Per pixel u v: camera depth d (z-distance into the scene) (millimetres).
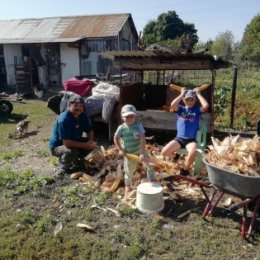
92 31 17812
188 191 4898
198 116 5387
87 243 3680
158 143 7531
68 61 17656
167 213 4359
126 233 3887
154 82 14828
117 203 4621
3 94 11484
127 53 6789
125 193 4793
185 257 3480
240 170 3758
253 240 3746
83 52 17516
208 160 4035
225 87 14070
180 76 16359
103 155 5922
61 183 5238
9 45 18625
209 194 4820
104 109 7402
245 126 9219
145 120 7324
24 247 3639
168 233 3883
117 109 7488
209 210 4238
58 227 4000
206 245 3660
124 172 5152
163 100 9203
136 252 3508
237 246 3645
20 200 4699
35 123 10188
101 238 3803
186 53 6531
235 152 3955
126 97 7734
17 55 18672
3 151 7309
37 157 6719
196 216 4250
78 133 5723
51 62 17938
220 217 4230
